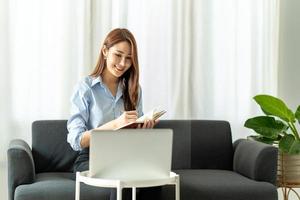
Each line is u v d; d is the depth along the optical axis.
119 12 3.55
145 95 3.58
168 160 2.17
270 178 2.84
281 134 3.39
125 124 2.50
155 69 3.60
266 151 2.84
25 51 3.38
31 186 2.56
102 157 2.09
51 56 3.42
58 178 2.77
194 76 3.68
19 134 3.38
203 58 3.69
